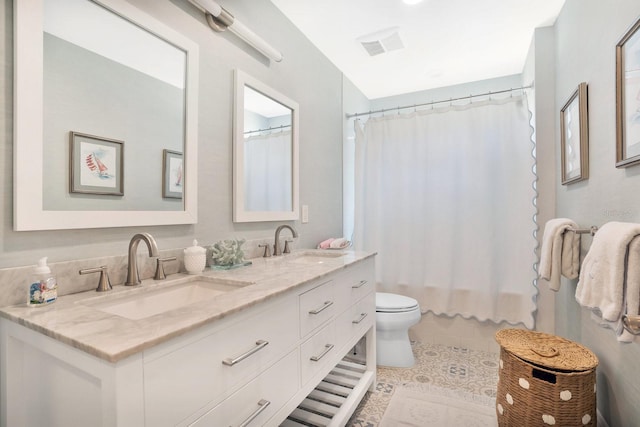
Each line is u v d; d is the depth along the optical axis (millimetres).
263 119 1771
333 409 1566
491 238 2418
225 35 1527
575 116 1779
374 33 2201
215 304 821
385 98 3461
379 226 2768
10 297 821
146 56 1171
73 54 966
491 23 2119
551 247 1647
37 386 733
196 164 1337
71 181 957
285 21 1989
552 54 2215
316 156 2355
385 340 2209
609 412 1431
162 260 1161
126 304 973
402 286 2693
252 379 887
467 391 1880
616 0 1298
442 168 2568
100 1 1021
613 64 1332
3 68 829
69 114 954
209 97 1434
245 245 1640
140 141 1146
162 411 640
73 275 946
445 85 3141
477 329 2498
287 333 1044
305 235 2207
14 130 839
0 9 825
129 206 1109
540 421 1324
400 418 1633
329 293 1335
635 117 1150
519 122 2359
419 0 1874
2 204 825
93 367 591
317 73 2369
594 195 1551
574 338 1884
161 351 638
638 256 1006
